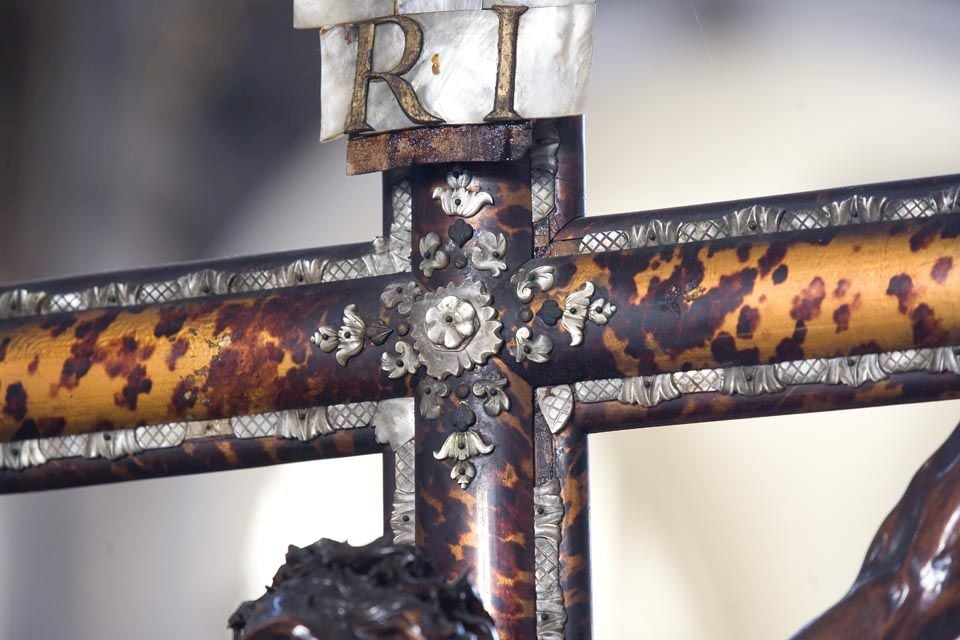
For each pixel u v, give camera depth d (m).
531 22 1.98
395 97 1.98
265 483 8.42
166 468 2.03
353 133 1.98
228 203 7.95
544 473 1.98
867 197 1.96
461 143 1.97
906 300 1.95
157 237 7.55
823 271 1.96
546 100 1.97
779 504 9.39
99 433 2.03
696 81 9.57
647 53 9.66
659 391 1.98
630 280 1.98
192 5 7.38
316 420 2.00
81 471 2.04
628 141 9.68
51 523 7.10
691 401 1.98
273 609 1.82
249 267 2.02
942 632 1.88
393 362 1.99
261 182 8.06
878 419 9.37
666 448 9.49
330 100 1.99
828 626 1.88
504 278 1.99
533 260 1.99
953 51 9.27
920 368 1.96
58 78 7.09
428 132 1.98
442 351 1.98
